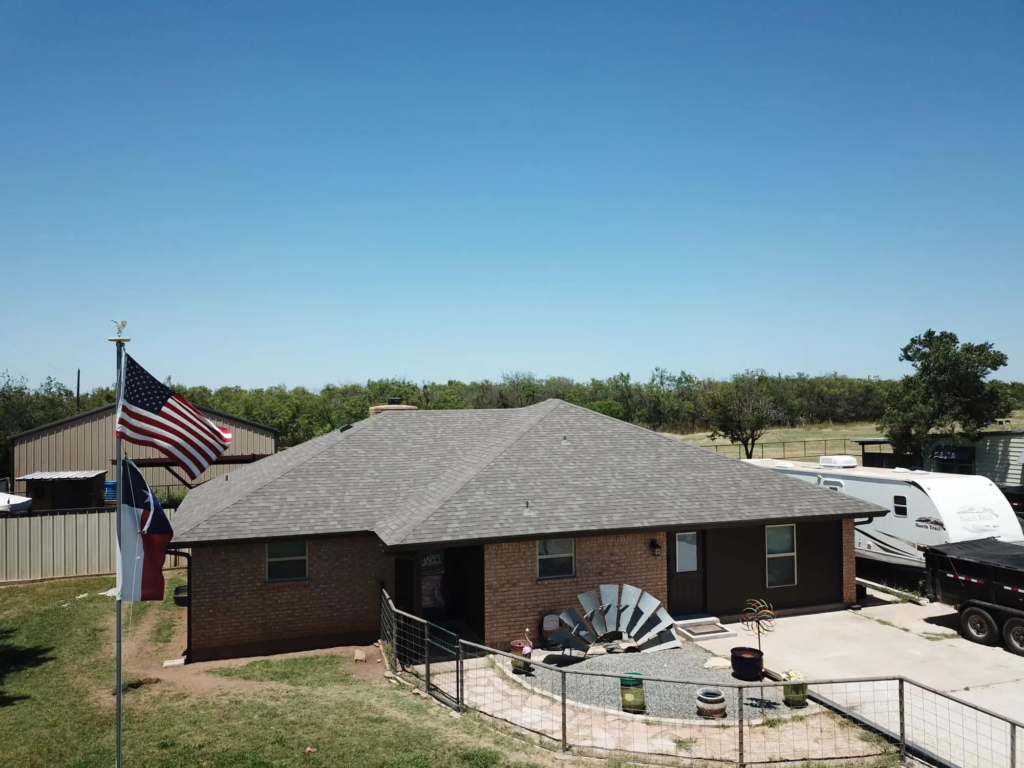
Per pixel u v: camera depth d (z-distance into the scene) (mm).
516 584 15812
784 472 25328
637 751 10109
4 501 26781
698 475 19125
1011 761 8914
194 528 15914
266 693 12844
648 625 15586
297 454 21734
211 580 16141
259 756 9672
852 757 9961
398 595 17328
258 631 16375
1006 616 15117
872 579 22141
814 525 18500
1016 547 16797
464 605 17031
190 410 11656
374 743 10070
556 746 10297
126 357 10844
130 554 9891
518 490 17000
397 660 14461
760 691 12734
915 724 11219
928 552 16844
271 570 16609
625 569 16781
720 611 17516
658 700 12359
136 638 17922
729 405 45094
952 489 19734
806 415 75500
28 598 22422
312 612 16734
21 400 51188
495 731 10859
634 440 20531
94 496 33281
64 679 14625
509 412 24453
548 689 13008
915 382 34469
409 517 16109
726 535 17688
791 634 16344
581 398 70938
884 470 23109
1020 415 53281
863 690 12820
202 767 9359
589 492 17422
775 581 18156
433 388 69812
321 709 11625
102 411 34719
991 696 12523
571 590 16266
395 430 21688
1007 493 27625
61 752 10180
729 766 9695
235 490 19094
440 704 12172
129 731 10914
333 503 17484
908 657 14680
